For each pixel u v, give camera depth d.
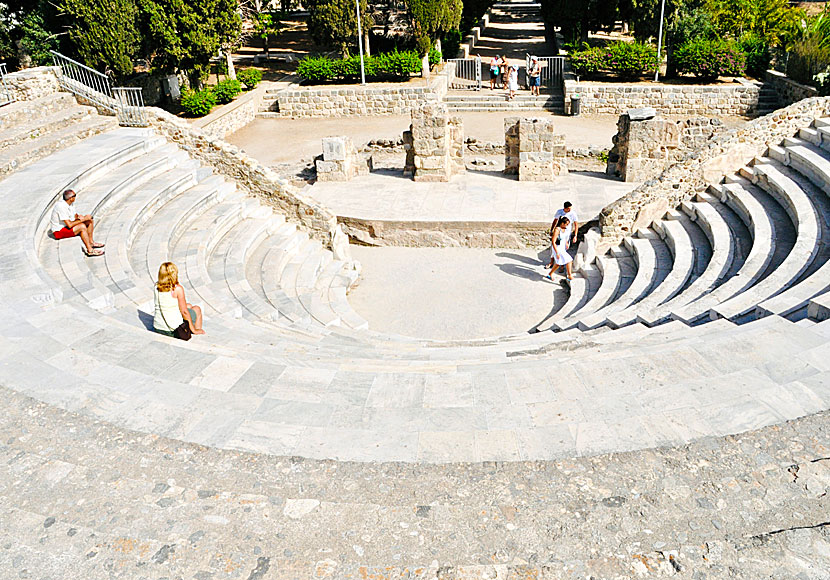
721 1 31.16
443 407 5.27
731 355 5.75
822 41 24.02
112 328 6.63
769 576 3.56
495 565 3.69
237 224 13.77
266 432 4.97
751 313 7.75
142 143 14.67
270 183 14.43
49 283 7.82
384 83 29.53
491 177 17.56
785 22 30.11
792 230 11.09
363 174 18.33
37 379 5.64
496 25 54.81
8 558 3.79
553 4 31.67
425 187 17.06
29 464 4.62
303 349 7.58
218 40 25.64
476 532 3.98
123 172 13.41
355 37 31.72
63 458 4.70
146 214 12.31
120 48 22.61
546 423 5.00
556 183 16.84
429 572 3.66
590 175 17.47
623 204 13.73
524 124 16.38
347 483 4.42
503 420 5.06
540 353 7.55
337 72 29.53
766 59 28.28
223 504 4.23
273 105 29.34
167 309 7.12
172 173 14.29
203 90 26.70
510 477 4.45
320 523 4.06
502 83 31.38
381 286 13.36
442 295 12.84
